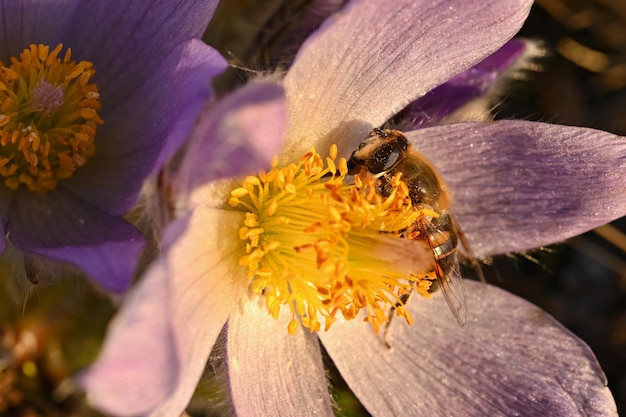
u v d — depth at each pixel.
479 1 0.12
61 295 0.15
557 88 0.18
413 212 0.13
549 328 0.13
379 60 0.13
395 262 0.12
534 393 0.13
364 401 0.13
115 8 0.13
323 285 0.13
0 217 0.12
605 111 0.18
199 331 0.12
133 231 0.12
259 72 0.13
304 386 0.13
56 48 0.13
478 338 0.14
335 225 0.12
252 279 0.13
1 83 0.12
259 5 0.15
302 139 0.13
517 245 0.14
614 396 0.17
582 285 0.17
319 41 0.12
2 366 0.15
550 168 0.13
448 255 0.13
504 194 0.14
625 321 0.17
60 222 0.12
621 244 0.17
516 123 0.13
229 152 0.11
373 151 0.13
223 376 0.13
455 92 0.14
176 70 0.12
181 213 0.11
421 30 0.12
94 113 0.13
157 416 0.11
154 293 0.10
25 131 0.12
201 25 0.12
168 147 0.11
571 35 0.18
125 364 0.10
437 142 0.14
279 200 0.13
